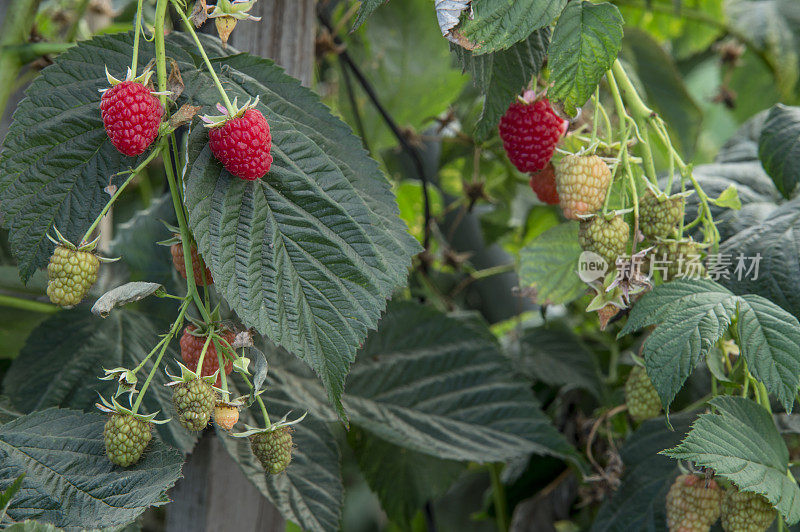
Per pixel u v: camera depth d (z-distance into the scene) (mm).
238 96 792
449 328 927
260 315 774
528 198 1365
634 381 847
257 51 872
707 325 807
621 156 828
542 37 832
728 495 807
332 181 788
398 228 799
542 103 841
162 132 776
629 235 832
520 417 912
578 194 811
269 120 791
